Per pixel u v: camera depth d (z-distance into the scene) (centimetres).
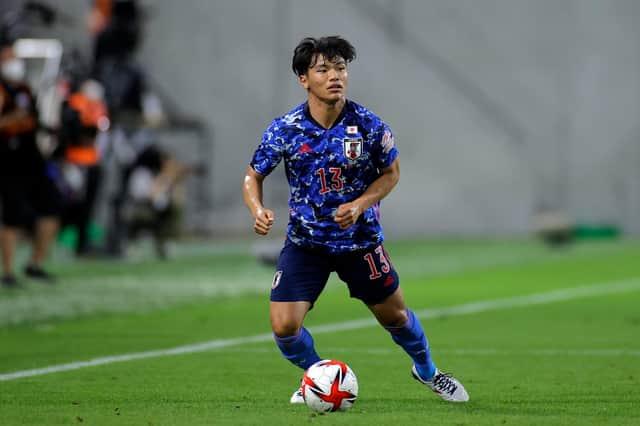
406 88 8381
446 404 2106
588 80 8488
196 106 8175
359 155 1956
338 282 5147
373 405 2088
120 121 5969
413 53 8406
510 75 8456
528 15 8462
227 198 8150
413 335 2055
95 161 5594
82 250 6025
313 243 1972
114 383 2386
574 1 8456
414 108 8388
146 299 4322
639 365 2683
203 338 3212
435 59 8425
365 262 1986
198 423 1900
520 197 8456
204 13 8194
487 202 8462
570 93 8481
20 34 6003
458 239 8194
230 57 8188
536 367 2652
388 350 2958
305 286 1984
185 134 8025
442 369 2617
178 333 3334
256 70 8194
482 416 1969
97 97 5603
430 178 8425
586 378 2466
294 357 2033
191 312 3925
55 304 4091
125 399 2173
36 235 4609
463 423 1897
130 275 5247
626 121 8500
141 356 2828
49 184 4581
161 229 6138
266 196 7738
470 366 2670
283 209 7388
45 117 5603
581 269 5872
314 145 1958
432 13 8412
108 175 6394
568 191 8469
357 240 1973
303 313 1991
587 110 8488
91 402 2138
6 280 4472
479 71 8456
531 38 8469
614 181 8488
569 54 8469
